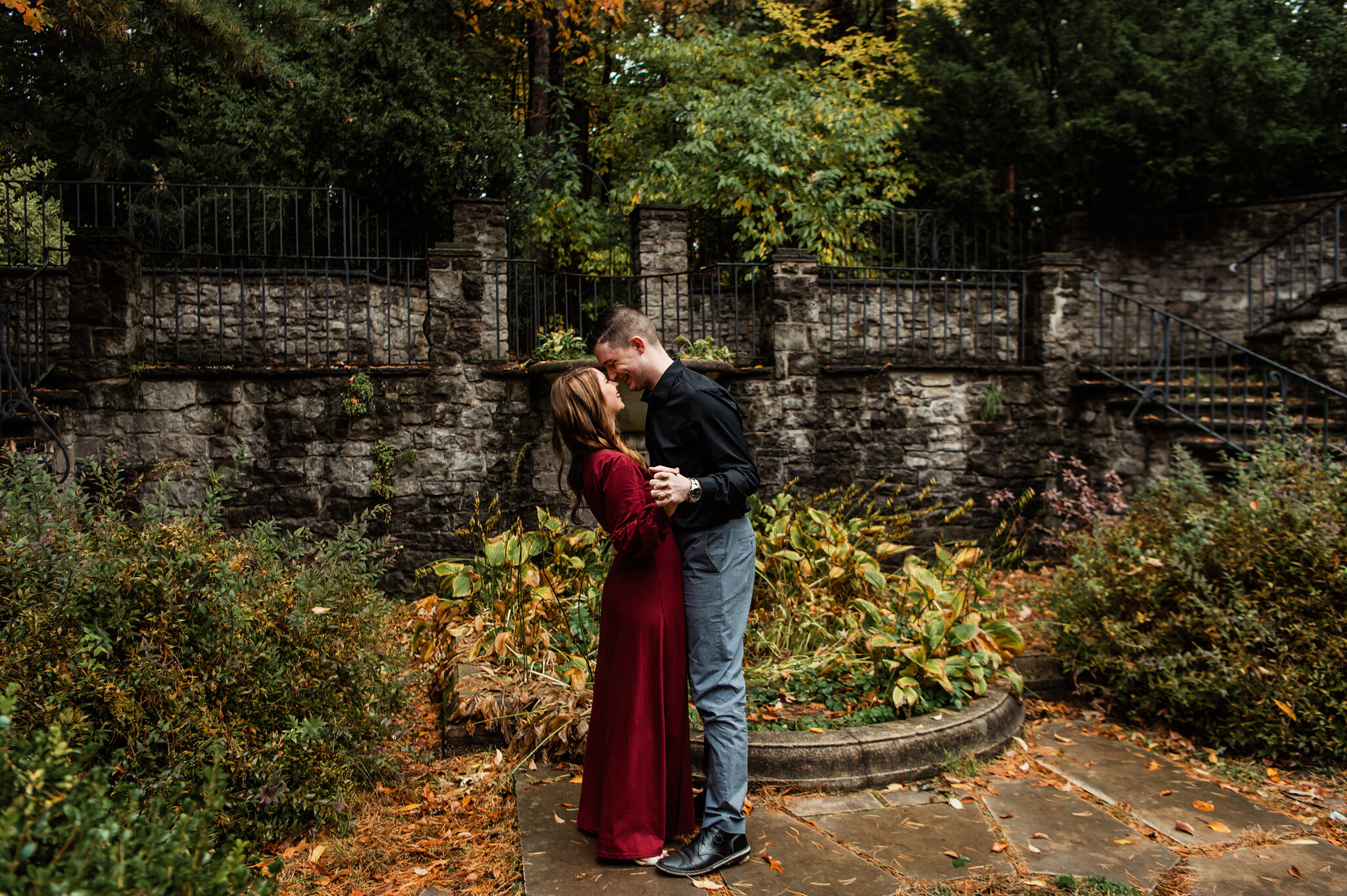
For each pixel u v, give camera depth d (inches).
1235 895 87.4
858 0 487.8
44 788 53.4
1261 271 309.6
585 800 96.8
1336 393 201.6
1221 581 140.2
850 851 95.8
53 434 182.2
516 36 454.0
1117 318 351.9
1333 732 122.4
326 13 308.2
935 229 305.4
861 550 175.5
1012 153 340.2
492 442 228.1
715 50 377.4
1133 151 312.0
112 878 50.3
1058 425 266.7
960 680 134.6
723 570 92.6
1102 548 157.6
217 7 258.7
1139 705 140.3
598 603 148.4
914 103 372.5
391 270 275.1
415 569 221.6
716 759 91.9
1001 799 111.0
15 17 325.1
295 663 102.7
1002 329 293.0
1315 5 324.8
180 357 238.7
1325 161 327.0
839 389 253.8
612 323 97.1
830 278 272.2
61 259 261.0
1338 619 125.0
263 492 212.8
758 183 336.2
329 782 100.0
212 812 63.5
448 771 116.5
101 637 86.8
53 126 373.4
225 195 306.5
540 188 370.3
